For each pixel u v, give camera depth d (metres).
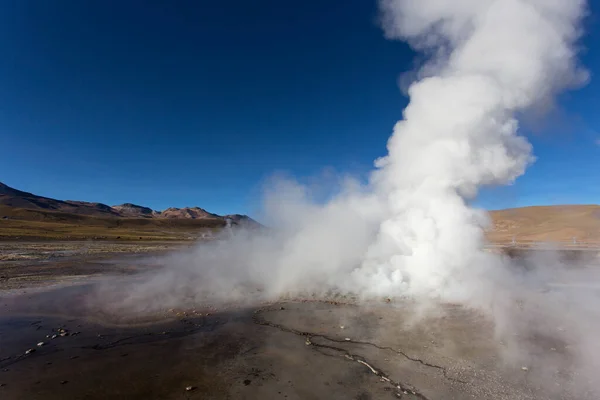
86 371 6.25
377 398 5.32
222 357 6.89
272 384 5.77
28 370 6.28
